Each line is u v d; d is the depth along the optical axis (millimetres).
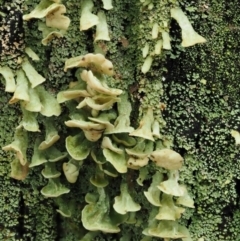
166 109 94
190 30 89
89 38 95
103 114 92
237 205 98
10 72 93
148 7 91
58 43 95
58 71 96
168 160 89
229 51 94
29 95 93
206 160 96
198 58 93
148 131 92
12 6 93
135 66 95
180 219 98
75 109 95
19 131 95
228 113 95
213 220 98
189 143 95
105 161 96
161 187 91
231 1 93
